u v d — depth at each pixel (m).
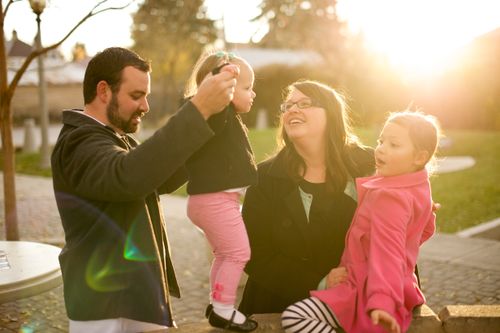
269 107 30.42
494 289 5.39
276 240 2.46
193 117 1.75
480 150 17.81
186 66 41.34
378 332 2.05
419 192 2.18
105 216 1.94
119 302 1.94
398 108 26.70
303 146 2.48
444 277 5.77
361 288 2.12
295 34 34.62
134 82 2.00
